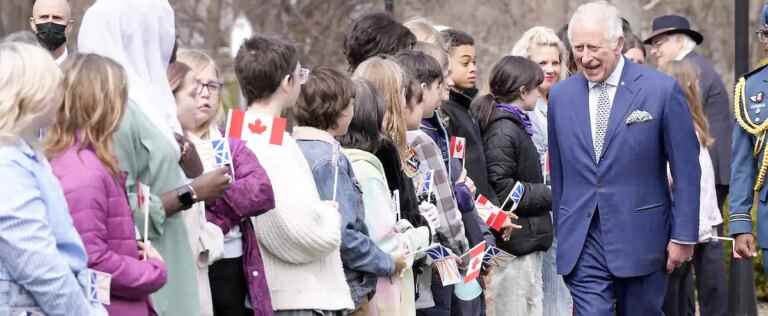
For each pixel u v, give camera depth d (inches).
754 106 391.9
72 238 229.9
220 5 1038.4
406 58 364.5
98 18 272.2
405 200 344.2
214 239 280.2
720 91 530.6
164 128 267.4
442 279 347.3
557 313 458.6
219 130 319.6
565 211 372.8
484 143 425.7
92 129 245.3
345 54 393.7
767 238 392.2
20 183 220.1
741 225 398.3
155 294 264.5
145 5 276.2
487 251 382.9
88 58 247.1
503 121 424.5
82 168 242.4
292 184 297.3
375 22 389.1
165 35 281.1
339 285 305.1
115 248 245.4
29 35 241.1
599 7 365.7
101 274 239.6
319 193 311.6
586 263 370.3
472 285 368.8
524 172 426.0
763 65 393.7
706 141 468.8
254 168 289.1
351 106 321.1
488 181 421.7
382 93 346.9
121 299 247.0
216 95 303.6
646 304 370.9
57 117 245.4
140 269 246.2
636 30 798.5
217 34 1034.1
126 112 261.3
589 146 367.2
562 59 477.1
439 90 368.5
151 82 276.8
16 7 987.9
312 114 317.7
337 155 315.6
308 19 1042.7
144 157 262.4
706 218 466.6
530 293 429.7
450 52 424.8
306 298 299.0
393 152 339.9
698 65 522.3
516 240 424.2
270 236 296.5
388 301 328.8
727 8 1019.9
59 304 222.2
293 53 308.5
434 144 364.8
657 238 365.7
